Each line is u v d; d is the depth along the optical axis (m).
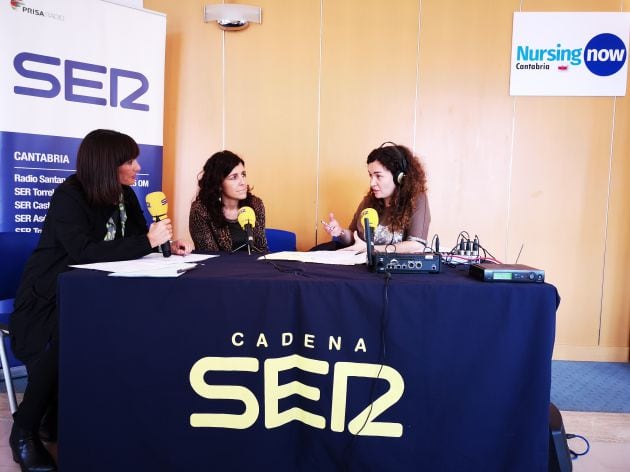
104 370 1.36
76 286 1.33
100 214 1.76
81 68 2.63
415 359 1.34
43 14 2.51
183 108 3.17
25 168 2.51
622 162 3.04
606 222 3.08
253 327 1.35
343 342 1.34
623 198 3.06
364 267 1.58
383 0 3.05
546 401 1.32
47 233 1.66
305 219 3.22
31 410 1.54
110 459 1.38
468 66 3.06
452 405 1.35
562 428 1.51
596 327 3.12
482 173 3.11
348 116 3.13
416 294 1.32
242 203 2.41
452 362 1.34
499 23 3.02
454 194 3.13
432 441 1.36
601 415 2.21
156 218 1.75
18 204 2.51
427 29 3.05
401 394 1.35
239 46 3.12
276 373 1.36
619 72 2.98
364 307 1.33
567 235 3.10
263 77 3.14
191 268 1.47
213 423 1.38
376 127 3.13
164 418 1.38
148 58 2.85
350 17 3.07
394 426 1.36
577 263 3.11
